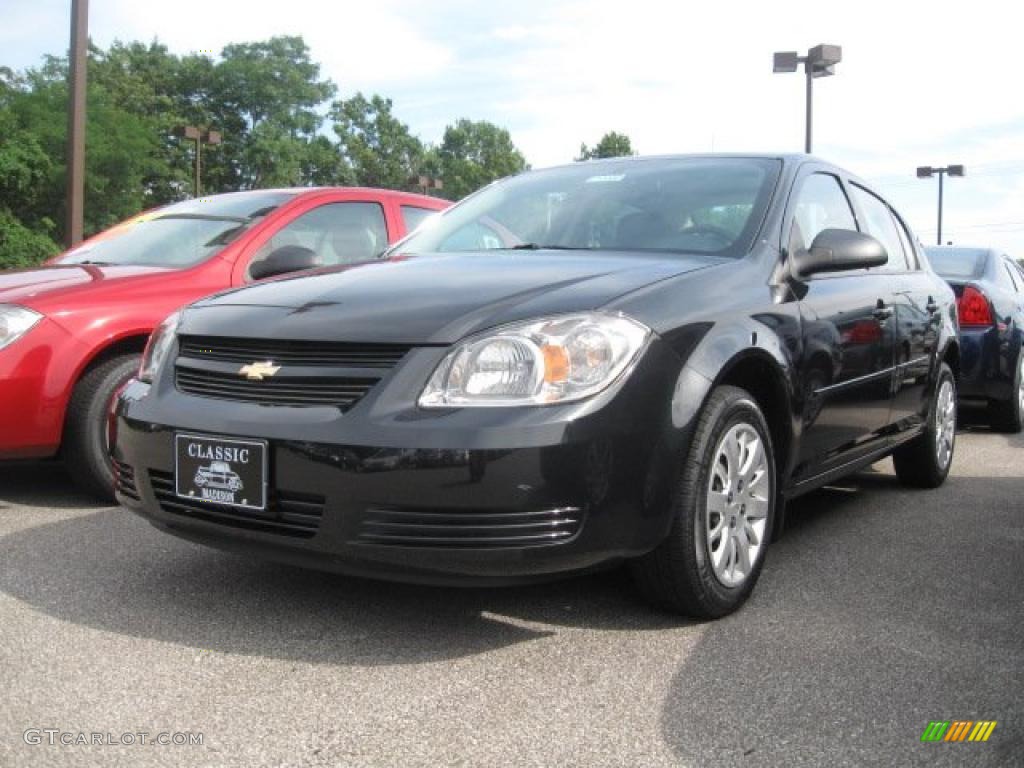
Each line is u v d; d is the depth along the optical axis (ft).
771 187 12.47
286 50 248.93
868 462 14.24
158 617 10.02
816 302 11.82
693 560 9.53
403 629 9.77
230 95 240.32
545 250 11.98
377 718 7.84
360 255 18.72
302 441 8.70
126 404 10.37
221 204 18.69
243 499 9.06
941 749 7.33
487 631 9.73
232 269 16.47
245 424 9.05
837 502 15.98
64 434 14.49
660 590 9.76
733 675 8.68
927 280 16.79
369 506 8.48
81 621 9.88
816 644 9.42
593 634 9.66
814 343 11.50
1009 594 11.03
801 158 13.62
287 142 239.30
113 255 17.40
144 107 225.97
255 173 243.19
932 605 10.62
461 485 8.27
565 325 8.84
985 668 8.85
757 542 10.52
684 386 9.23
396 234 19.49
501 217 13.48
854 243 11.91
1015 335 23.52
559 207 13.21
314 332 9.21
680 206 12.48
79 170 39.96
